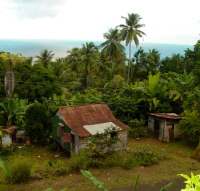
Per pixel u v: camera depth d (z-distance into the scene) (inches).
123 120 1230.9
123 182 778.2
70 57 2425.0
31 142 1072.2
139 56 2386.8
